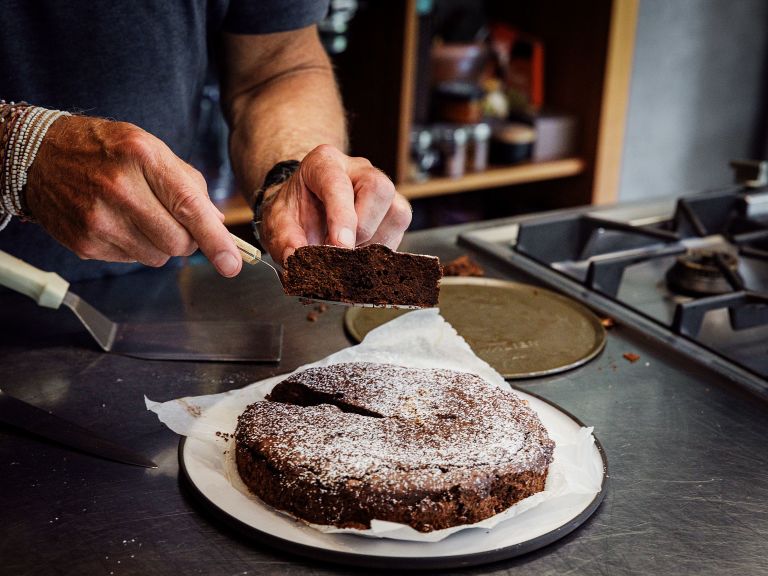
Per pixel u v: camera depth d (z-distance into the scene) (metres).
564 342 1.12
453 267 1.36
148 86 1.27
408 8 2.22
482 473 0.74
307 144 1.21
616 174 2.75
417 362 1.01
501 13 2.84
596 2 2.54
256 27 1.33
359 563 0.69
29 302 1.19
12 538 0.72
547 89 2.77
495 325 1.17
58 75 1.21
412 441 0.78
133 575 0.68
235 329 1.12
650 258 1.36
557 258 1.48
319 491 0.72
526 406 0.88
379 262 0.87
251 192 1.23
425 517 0.72
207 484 0.78
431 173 2.50
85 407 0.94
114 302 1.22
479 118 2.60
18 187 0.88
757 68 3.02
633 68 2.71
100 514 0.76
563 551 0.73
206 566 0.70
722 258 1.37
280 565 0.70
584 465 0.83
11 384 0.98
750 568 0.71
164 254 0.86
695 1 2.75
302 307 1.22
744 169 1.78
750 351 1.15
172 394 0.97
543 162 2.66
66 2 1.16
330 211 0.93
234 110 1.39
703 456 0.88
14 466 0.82
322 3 1.38
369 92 2.42
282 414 0.83
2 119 0.88
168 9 1.24
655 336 1.14
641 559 0.72
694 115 2.93
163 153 0.80
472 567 0.70
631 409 0.97
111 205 0.81
